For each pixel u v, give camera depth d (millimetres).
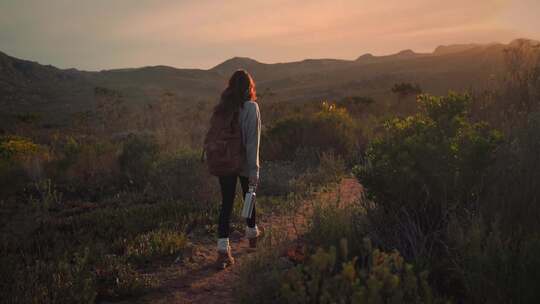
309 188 7723
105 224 5977
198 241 5395
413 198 4133
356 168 4484
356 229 4270
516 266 2875
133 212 6438
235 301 3615
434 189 4062
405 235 3848
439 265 3488
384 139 4559
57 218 6617
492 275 2883
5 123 34062
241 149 4527
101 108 18250
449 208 3881
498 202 3814
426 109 4953
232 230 5762
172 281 4180
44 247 5117
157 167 8055
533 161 4148
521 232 3301
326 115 11398
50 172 9133
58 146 13508
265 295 3266
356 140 10562
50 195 7656
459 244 3289
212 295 3814
